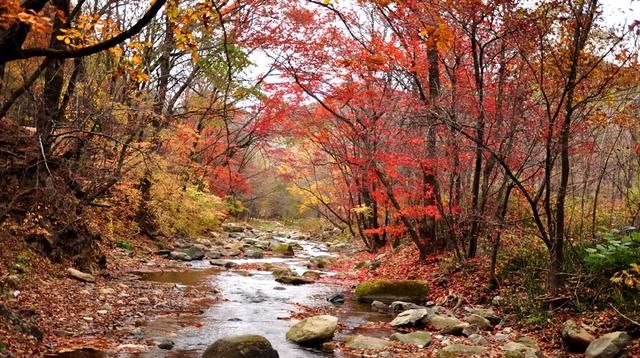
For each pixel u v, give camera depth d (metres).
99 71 13.23
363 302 13.34
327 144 19.23
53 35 9.58
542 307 9.95
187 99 21.83
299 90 16.50
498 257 12.79
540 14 9.68
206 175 22.31
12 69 11.94
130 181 16.45
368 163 15.44
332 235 36.19
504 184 12.43
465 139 12.79
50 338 7.91
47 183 11.75
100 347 7.86
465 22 11.25
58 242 12.48
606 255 9.05
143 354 7.80
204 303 12.09
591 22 9.30
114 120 12.92
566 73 10.05
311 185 29.41
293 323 10.68
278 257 23.86
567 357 7.95
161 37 15.23
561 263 10.07
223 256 22.59
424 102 12.80
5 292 9.14
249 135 19.28
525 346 8.46
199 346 8.52
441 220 15.30
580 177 15.80
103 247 17.11
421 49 12.50
